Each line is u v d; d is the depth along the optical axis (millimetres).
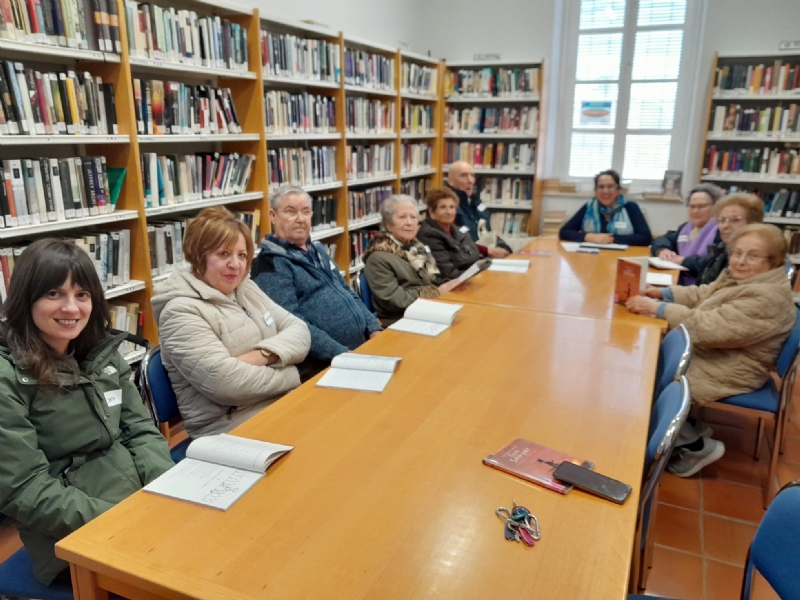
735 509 2381
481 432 1439
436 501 1156
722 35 4965
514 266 3508
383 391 1684
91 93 2463
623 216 4500
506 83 5434
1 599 1560
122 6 2477
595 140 5793
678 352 1894
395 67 4941
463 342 2119
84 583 1035
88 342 1495
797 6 4688
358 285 2971
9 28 2105
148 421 1642
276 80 3502
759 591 1917
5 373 1287
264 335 2076
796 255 4871
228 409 1900
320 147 4078
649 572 2004
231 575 955
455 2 5762
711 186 3947
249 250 2020
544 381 1762
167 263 2926
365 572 964
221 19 3162
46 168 2332
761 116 4773
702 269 3506
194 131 3002
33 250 1350
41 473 1282
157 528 1073
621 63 5527
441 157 5805
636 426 1478
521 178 5824
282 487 1203
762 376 2391
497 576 956
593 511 1127
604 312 2541
